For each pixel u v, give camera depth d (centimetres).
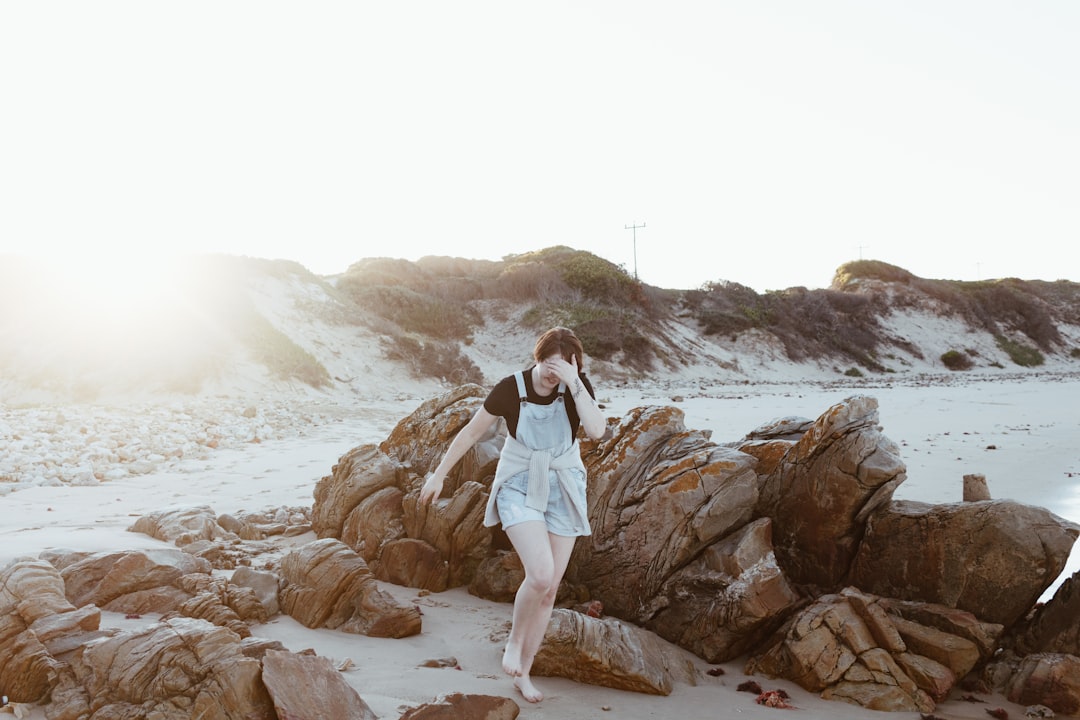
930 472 1072
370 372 2470
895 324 5156
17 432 1186
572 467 352
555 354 347
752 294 4534
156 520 594
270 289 2709
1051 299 6638
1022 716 374
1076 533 410
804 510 475
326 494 636
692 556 477
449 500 552
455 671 383
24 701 308
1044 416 1859
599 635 396
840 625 411
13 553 452
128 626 369
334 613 445
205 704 289
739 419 1773
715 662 441
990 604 417
